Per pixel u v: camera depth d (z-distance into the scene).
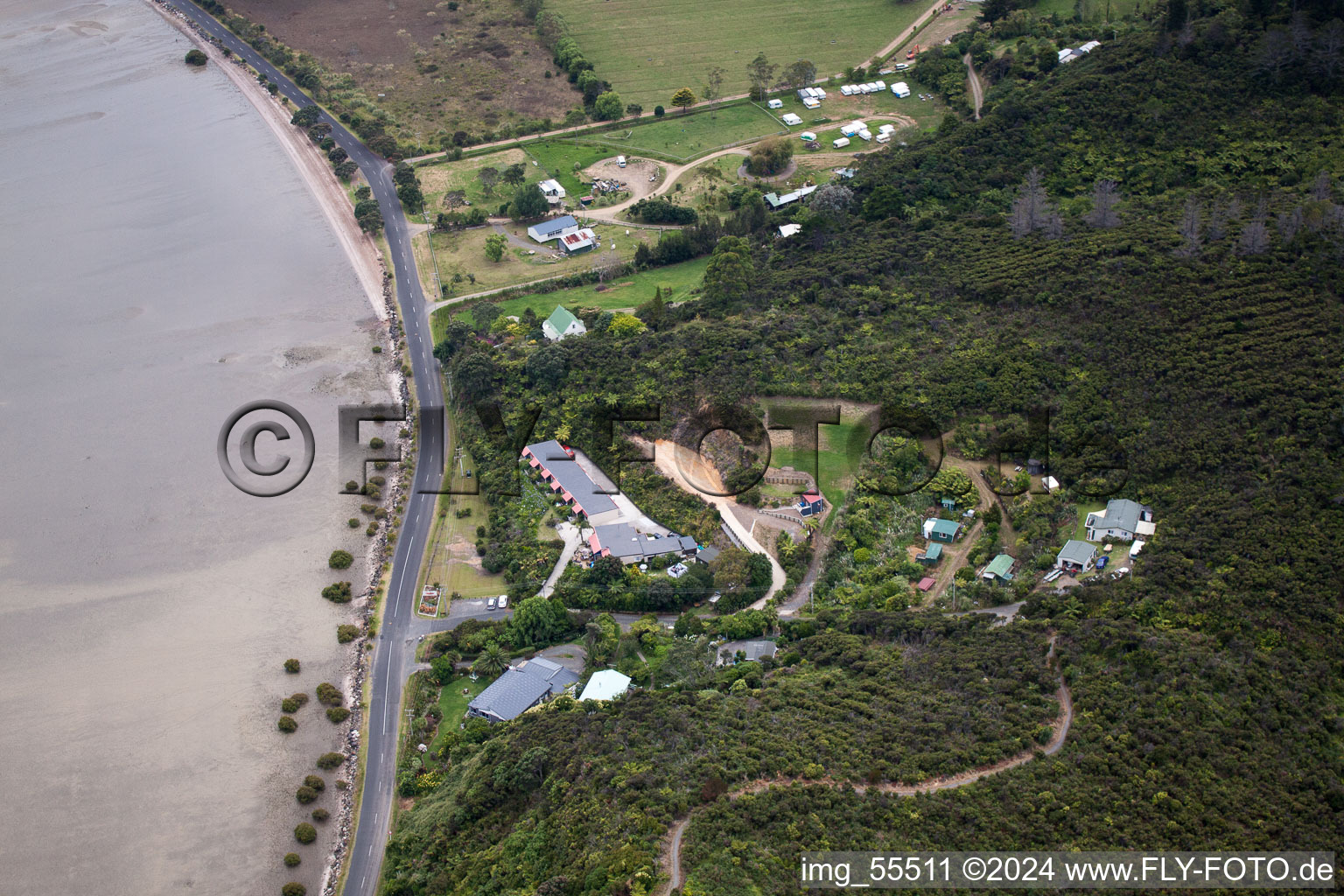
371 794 159.50
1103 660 150.00
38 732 169.88
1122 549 178.75
